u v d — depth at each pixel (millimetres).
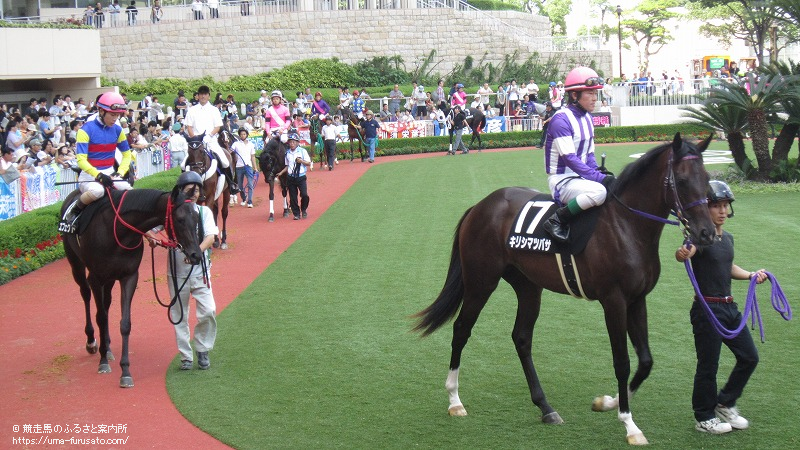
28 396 6258
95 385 6496
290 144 14609
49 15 31047
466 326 5773
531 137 29031
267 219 14969
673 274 9250
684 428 5203
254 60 36406
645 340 5258
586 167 5340
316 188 19047
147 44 34344
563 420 5430
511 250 5617
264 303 8820
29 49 24156
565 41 40188
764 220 12156
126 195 6660
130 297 6672
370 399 5938
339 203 16391
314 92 33875
